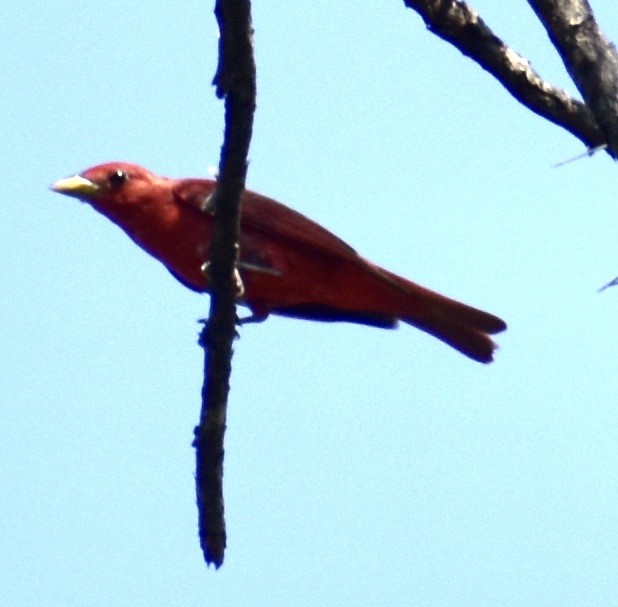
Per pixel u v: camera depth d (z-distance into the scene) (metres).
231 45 7.63
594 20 8.55
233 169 8.30
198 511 8.71
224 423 8.77
